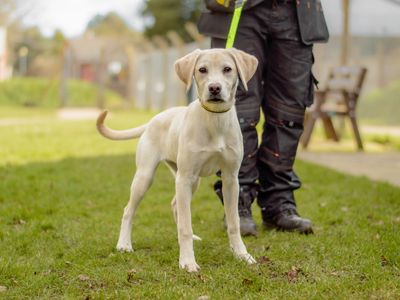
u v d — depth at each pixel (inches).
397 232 178.9
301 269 146.1
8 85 1218.0
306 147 423.5
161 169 316.2
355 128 422.0
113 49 1135.0
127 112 950.4
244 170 183.0
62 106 1104.2
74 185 268.8
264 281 137.2
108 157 369.7
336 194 247.4
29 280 140.9
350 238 173.9
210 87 141.9
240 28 181.2
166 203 235.3
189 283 138.4
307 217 205.6
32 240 178.1
